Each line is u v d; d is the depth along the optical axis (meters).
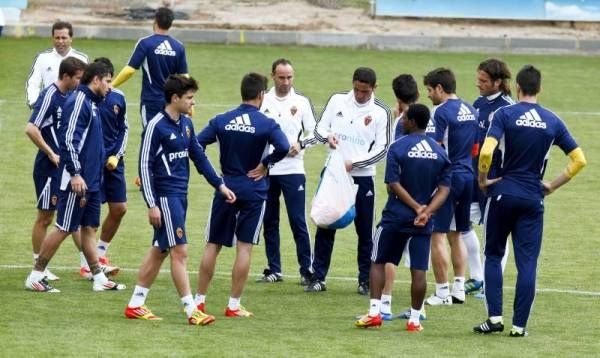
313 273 33.75
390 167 28.55
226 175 29.83
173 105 28.11
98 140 31.64
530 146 28.14
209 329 28.08
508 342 27.72
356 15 78.81
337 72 66.88
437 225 32.03
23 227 40.16
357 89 33.25
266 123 29.64
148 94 42.06
